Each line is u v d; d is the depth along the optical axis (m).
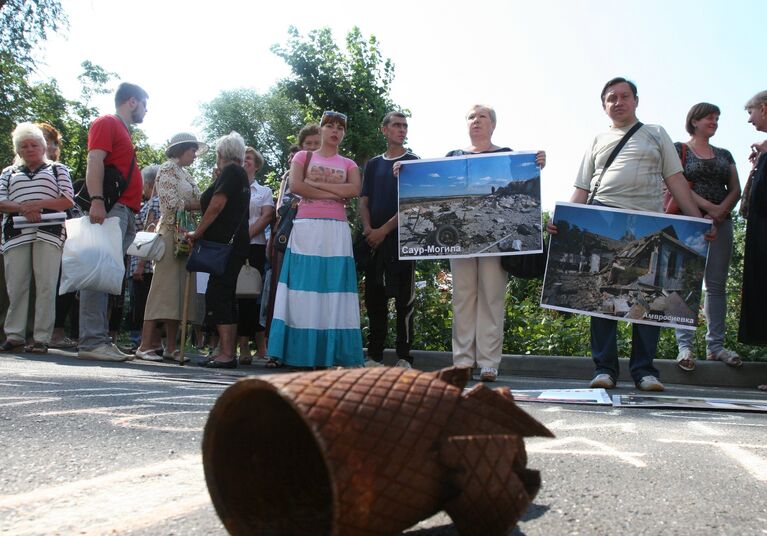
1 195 7.21
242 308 7.87
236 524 1.32
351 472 1.17
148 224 8.34
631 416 4.04
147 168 9.16
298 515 1.33
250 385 1.24
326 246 6.47
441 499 1.27
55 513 1.79
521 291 11.81
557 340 8.94
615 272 6.19
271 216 7.82
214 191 6.81
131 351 8.59
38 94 29.92
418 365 8.43
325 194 6.46
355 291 6.60
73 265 6.46
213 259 6.74
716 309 7.78
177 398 3.89
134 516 1.76
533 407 4.41
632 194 6.25
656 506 1.97
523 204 6.57
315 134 7.46
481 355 6.77
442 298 9.60
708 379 7.63
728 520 1.86
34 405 3.42
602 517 1.85
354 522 1.17
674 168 6.25
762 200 7.14
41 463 2.29
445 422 1.27
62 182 7.30
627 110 6.30
